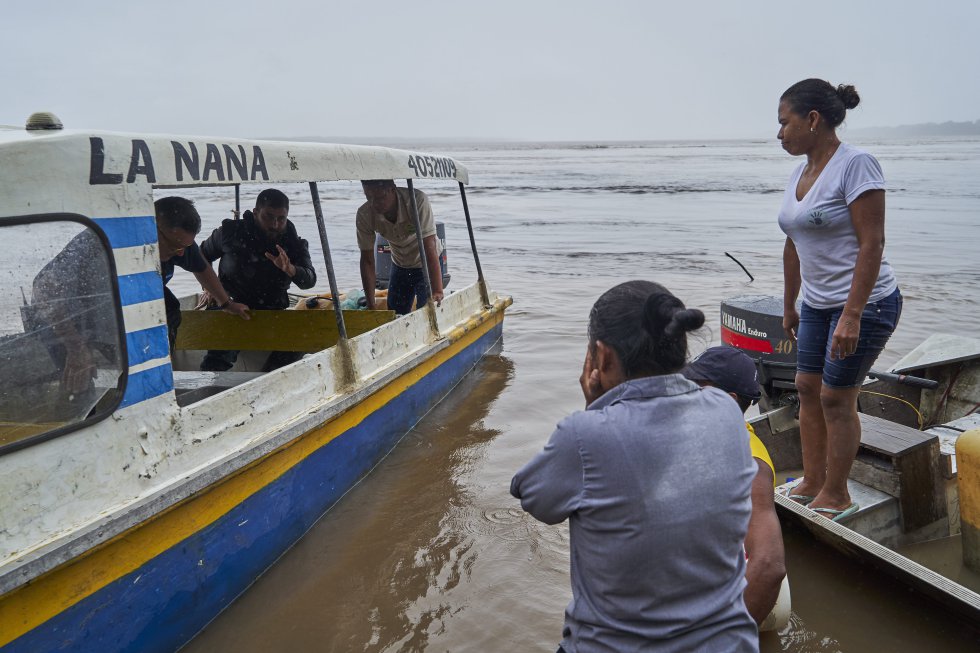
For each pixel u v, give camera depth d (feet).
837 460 12.77
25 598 8.77
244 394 12.76
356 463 16.70
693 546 5.97
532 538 14.67
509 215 80.94
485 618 12.25
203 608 11.73
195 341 19.90
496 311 27.43
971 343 18.42
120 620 10.09
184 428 11.32
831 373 12.34
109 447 10.07
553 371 25.82
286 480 13.79
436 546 14.40
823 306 12.57
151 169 10.81
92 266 9.93
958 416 18.40
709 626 6.02
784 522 13.67
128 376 10.34
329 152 15.55
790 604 11.75
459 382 24.14
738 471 6.26
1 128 11.92
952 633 11.37
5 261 8.97
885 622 11.68
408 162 19.65
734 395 8.67
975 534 12.73
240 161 12.70
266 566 13.34
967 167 166.09
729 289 39.14
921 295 35.88
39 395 9.26
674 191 117.08
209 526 11.68
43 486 9.21
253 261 19.86
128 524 9.87
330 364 15.66
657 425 6.11
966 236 55.98
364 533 14.84
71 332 9.63
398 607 12.55
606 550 6.00
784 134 12.41
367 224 22.36
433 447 19.07
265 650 11.45
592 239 60.90
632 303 6.48
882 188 11.38
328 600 12.70
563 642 6.70
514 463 18.19
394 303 24.12
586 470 6.06
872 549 11.54
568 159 306.55
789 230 12.91
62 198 9.54
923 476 13.58
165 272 17.04
